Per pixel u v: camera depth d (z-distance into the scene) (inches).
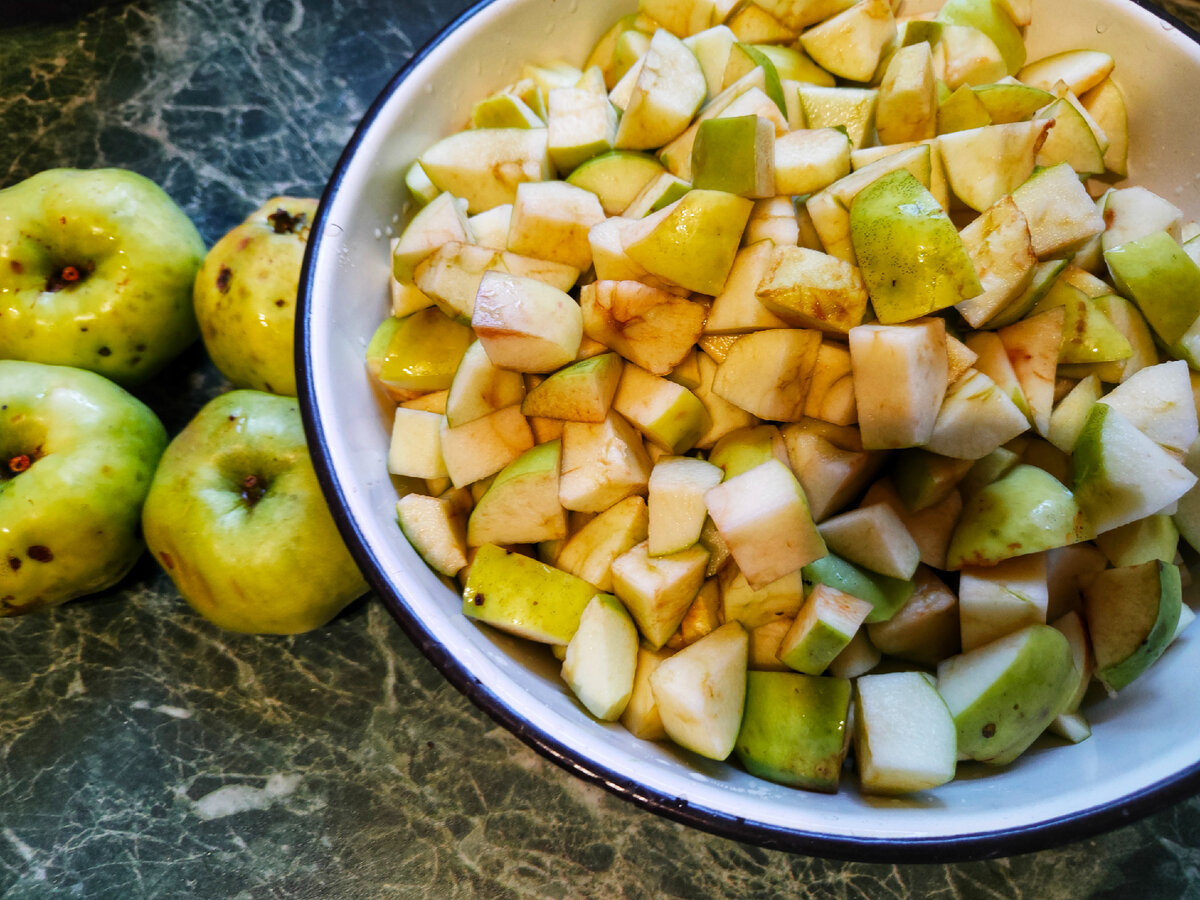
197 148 14.9
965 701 9.3
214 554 11.0
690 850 11.4
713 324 10.1
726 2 11.8
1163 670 10.0
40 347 12.4
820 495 9.9
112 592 12.8
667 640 9.9
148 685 12.3
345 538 9.2
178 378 14.1
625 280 10.1
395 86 11.1
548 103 11.5
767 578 9.3
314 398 9.6
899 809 8.8
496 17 11.6
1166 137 11.6
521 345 9.7
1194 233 11.3
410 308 11.1
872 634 10.1
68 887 11.4
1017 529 9.4
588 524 10.2
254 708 12.1
